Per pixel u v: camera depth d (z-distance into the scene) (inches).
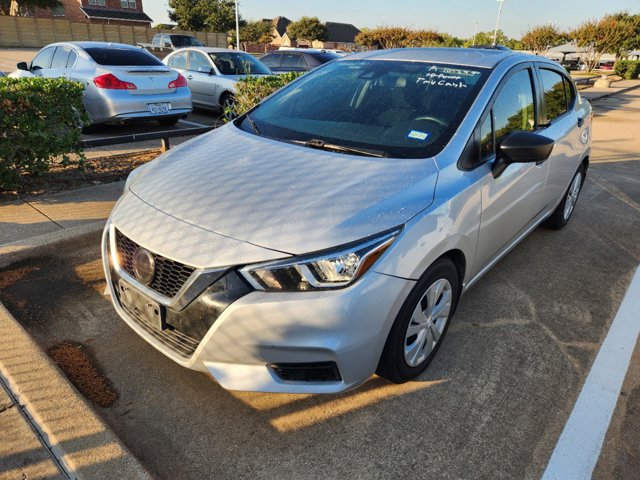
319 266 82.9
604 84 882.8
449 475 86.2
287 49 525.7
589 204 230.2
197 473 84.7
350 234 85.5
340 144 115.3
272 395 102.7
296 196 93.8
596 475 87.5
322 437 92.9
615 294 149.7
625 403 104.5
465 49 147.5
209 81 394.9
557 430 96.7
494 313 135.8
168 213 94.6
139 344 115.6
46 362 101.7
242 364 86.4
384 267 86.7
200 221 90.7
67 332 118.6
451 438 93.8
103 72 293.9
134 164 251.6
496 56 137.9
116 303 103.8
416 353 103.6
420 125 116.3
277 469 86.0
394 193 94.7
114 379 104.8
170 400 100.0
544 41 1626.5
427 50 147.3
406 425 96.3
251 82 281.9
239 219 89.4
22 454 82.4
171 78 321.1
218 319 83.6
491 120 120.3
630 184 264.7
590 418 100.0
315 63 491.5
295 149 113.3
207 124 374.9
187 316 86.7
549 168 151.5
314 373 88.4
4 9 1945.1
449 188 101.3
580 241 187.6
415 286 93.8
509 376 111.2
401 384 106.9
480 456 90.2
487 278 155.0
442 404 101.9
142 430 92.7
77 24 1604.3
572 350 121.6
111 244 100.9
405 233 89.7
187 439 91.4
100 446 83.9
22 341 106.8
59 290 135.4
